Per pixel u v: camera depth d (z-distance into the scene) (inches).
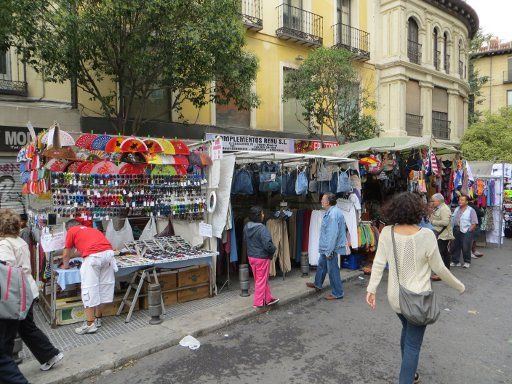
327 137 574.6
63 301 212.8
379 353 179.0
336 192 317.4
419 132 692.7
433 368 163.0
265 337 200.4
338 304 252.8
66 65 298.8
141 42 299.4
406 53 659.4
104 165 234.7
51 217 223.5
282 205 311.9
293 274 320.2
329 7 589.6
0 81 340.8
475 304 251.1
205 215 271.0
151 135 412.5
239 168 308.3
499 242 485.4
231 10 328.2
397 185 390.9
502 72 1259.2
